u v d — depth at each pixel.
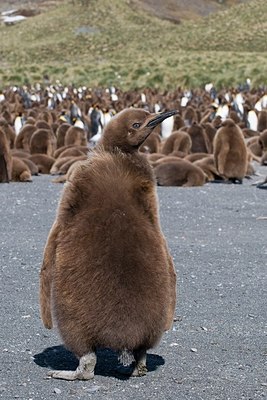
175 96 58.34
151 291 6.08
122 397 6.20
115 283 6.03
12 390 6.32
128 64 80.75
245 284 10.27
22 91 65.38
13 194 19.53
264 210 17.27
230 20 105.62
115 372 6.77
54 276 6.16
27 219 15.69
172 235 14.04
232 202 18.44
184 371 6.87
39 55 101.19
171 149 27.20
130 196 6.21
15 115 40.94
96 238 6.08
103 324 6.07
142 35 108.00
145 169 6.35
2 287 9.88
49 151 27.84
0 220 15.55
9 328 8.11
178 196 19.33
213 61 77.31
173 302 6.33
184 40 100.62
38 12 133.38
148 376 6.70
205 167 23.22
